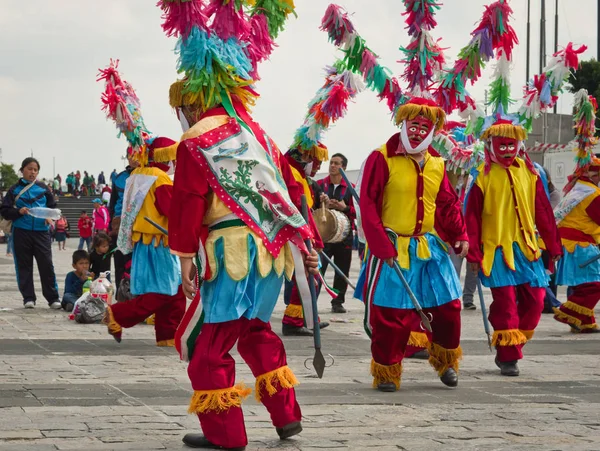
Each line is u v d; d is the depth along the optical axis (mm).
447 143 8469
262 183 4645
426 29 7262
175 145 8562
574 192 10453
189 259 4559
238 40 4902
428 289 6531
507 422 5285
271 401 4754
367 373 7082
